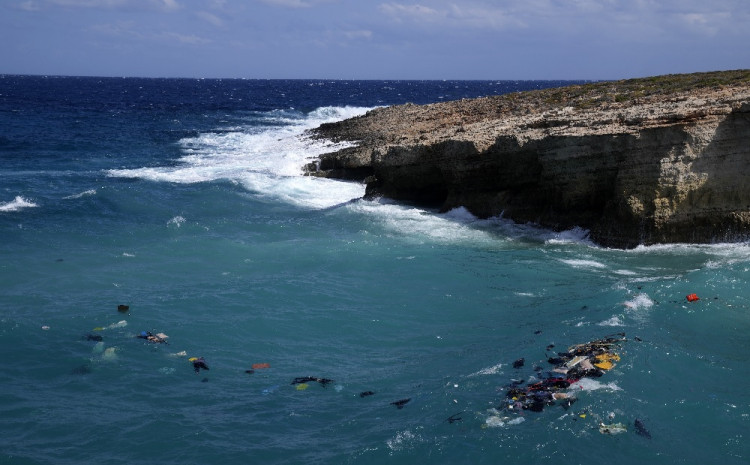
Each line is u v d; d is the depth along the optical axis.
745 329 13.30
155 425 10.10
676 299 14.90
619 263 18.61
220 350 12.78
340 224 23.08
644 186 19.86
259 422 10.20
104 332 13.44
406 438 9.59
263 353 12.70
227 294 15.73
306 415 10.40
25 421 10.16
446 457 9.12
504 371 11.50
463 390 10.89
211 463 9.16
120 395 11.01
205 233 21.58
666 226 19.88
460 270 17.83
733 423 9.77
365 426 10.01
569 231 21.84
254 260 18.58
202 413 10.46
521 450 9.16
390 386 11.31
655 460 8.93
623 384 10.85
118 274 17.22
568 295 15.78
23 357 12.24
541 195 22.86
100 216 23.52
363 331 13.77
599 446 9.21
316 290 16.11
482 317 14.48
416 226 22.70
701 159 19.50
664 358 11.77
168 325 13.86
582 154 20.94
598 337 12.83
